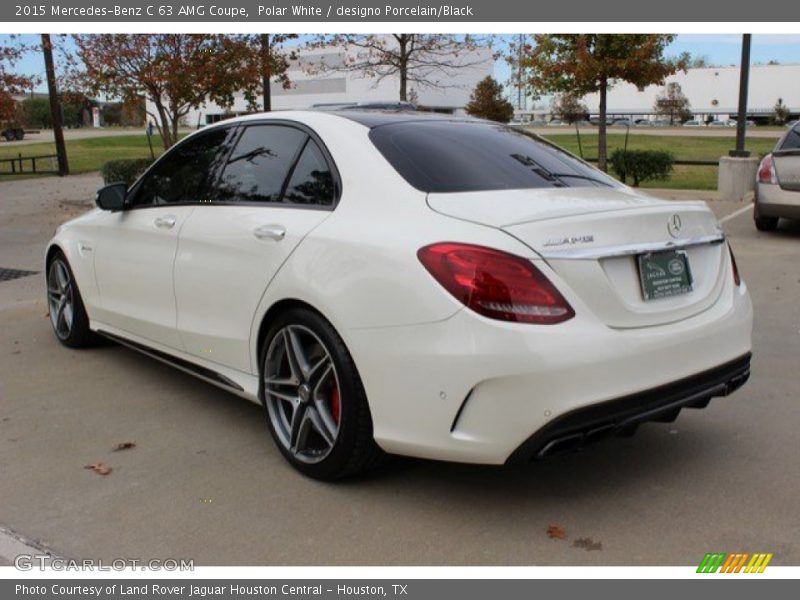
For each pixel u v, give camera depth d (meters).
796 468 3.78
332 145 3.79
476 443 3.02
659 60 17.20
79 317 5.76
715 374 3.47
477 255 3.01
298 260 3.58
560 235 3.07
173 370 5.44
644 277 3.26
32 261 9.75
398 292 3.14
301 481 3.70
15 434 4.30
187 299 4.40
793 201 10.49
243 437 4.25
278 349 3.81
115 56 14.32
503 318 2.95
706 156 32.44
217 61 14.55
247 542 3.18
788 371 5.24
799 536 3.16
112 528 3.29
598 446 4.06
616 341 3.05
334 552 3.10
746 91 15.47
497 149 3.98
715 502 3.45
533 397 2.92
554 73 17.45
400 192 3.43
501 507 3.42
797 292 7.60
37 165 30.58
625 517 3.33
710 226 3.68
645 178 17.97
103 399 4.86
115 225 5.10
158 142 51.12
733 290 3.73
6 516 3.39
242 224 4.01
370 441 3.41
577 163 4.27
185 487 3.65
